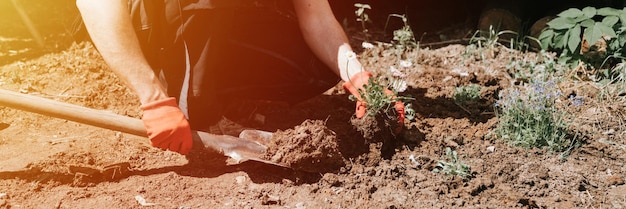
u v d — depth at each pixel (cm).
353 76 296
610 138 321
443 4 456
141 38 295
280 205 273
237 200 275
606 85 354
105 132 318
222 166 295
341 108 332
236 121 317
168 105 271
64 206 270
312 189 279
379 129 293
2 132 317
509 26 405
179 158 300
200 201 275
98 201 273
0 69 368
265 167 292
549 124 314
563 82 359
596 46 385
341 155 287
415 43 409
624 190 288
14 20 419
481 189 283
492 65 376
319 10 305
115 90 350
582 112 337
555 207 277
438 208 272
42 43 394
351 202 274
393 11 450
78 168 289
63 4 437
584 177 295
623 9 371
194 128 296
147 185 283
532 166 297
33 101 276
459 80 355
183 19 288
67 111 277
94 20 275
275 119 321
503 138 313
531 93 331
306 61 310
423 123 317
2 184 280
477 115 330
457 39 415
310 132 285
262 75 310
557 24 366
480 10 439
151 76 275
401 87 310
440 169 294
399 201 275
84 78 360
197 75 289
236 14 301
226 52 302
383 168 288
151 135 267
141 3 292
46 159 294
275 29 306
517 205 276
